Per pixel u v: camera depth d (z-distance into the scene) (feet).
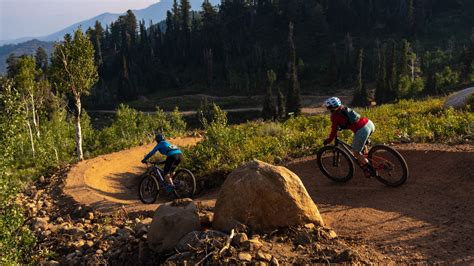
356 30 560.61
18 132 27.55
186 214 22.03
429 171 28.66
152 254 21.84
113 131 115.96
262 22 615.57
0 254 25.23
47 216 36.37
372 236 21.09
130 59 603.67
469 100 50.72
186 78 538.06
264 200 20.99
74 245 26.86
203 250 18.97
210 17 616.39
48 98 118.62
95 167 52.90
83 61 69.15
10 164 27.99
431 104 58.65
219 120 56.75
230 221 20.95
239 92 451.12
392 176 28.89
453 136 36.45
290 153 41.70
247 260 17.93
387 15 558.15
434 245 19.33
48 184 47.60
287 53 508.53
